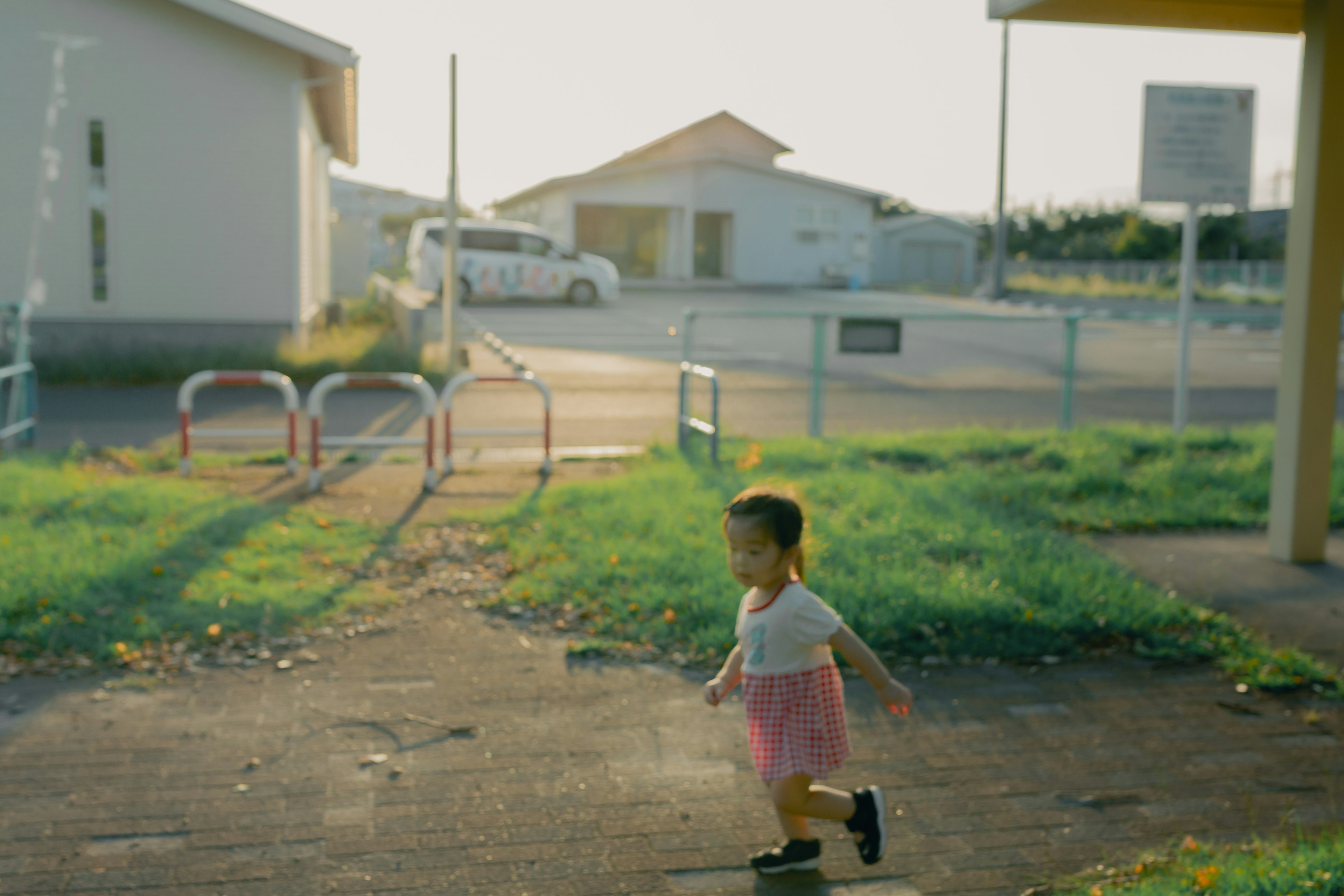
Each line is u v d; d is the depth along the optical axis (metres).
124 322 16.33
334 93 19.45
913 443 10.73
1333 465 9.42
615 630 5.57
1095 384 17.14
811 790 3.30
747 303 32.47
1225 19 7.28
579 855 3.52
